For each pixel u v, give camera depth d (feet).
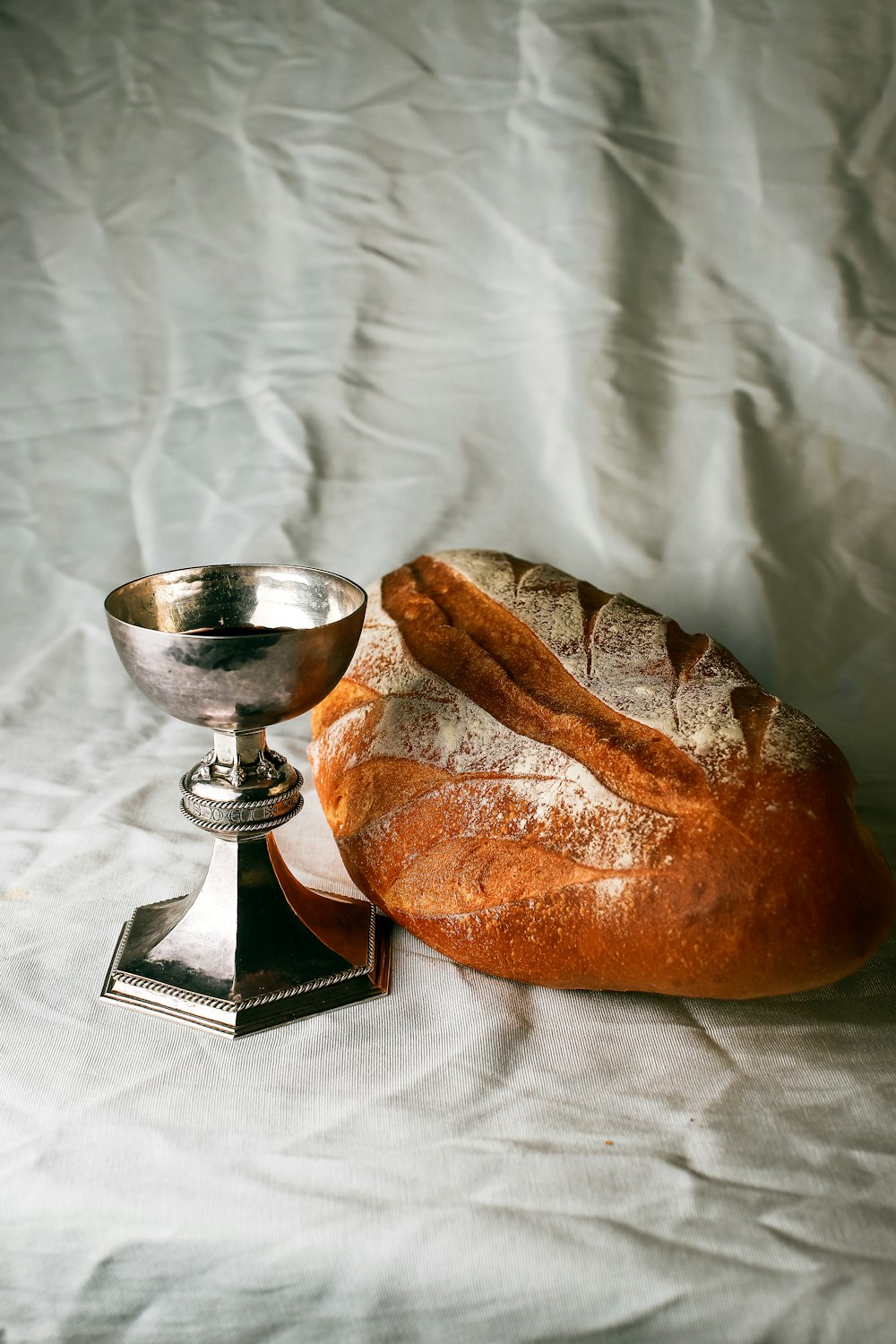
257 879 2.60
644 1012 2.53
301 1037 2.41
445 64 3.81
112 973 2.55
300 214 3.97
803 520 3.96
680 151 3.76
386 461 4.15
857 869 2.26
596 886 2.31
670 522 4.02
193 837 3.22
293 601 2.77
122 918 2.81
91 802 3.43
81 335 4.14
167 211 4.02
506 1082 2.29
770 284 3.81
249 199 3.98
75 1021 2.43
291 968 2.54
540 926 2.37
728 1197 2.00
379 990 2.56
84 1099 2.21
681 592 4.05
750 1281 1.85
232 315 4.09
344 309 4.03
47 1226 2.00
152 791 3.50
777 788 2.33
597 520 4.04
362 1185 2.03
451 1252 1.92
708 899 2.21
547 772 2.49
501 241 3.92
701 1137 2.15
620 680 2.75
